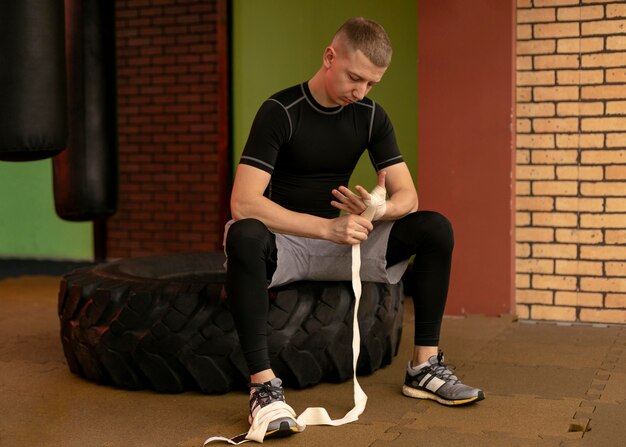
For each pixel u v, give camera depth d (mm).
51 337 4039
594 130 4141
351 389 3049
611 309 4168
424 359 2918
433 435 2547
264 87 5527
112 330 3049
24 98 2717
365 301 3141
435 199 4332
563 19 4148
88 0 3441
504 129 4211
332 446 2469
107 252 6668
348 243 2658
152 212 6504
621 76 4086
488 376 3219
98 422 2732
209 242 6371
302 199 2883
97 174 3490
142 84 6434
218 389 2994
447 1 4250
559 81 4172
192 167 6363
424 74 4305
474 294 4312
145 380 3064
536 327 4117
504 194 4230
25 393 3074
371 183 5371
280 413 2531
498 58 4203
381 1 5230
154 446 2504
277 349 2957
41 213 6777
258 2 5492
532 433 2553
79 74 3449
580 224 4188
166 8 6312
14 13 2697
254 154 2746
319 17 5371
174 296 2994
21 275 6074
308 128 2803
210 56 6230
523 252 4281
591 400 2891
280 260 2818
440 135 4301
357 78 2652
